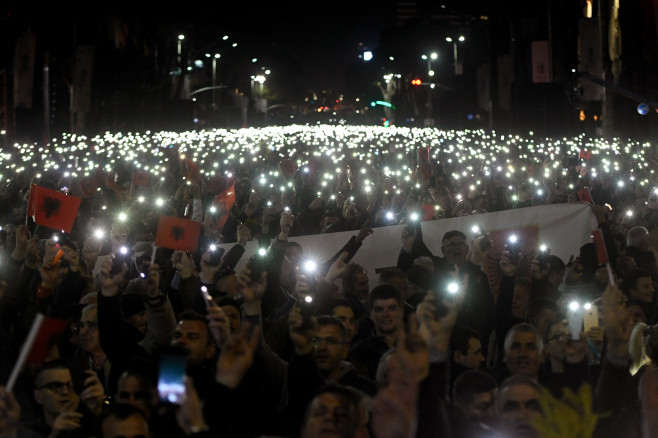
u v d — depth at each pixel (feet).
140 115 215.92
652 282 34.86
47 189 34.42
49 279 30.22
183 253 29.89
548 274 34.73
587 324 26.27
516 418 19.01
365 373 25.77
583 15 180.24
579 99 157.79
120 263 25.14
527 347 23.04
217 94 337.52
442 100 288.71
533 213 40.63
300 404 21.38
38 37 172.65
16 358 27.96
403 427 14.60
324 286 27.86
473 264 31.89
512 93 163.32
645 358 24.17
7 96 169.37
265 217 41.01
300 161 83.76
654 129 139.95
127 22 235.40
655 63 140.26
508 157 99.19
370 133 151.23
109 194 58.29
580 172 78.54
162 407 20.76
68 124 190.29
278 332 27.37
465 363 25.11
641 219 49.11
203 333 22.74
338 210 51.16
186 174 62.39
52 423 22.67
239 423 20.68
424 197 54.19
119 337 24.70
